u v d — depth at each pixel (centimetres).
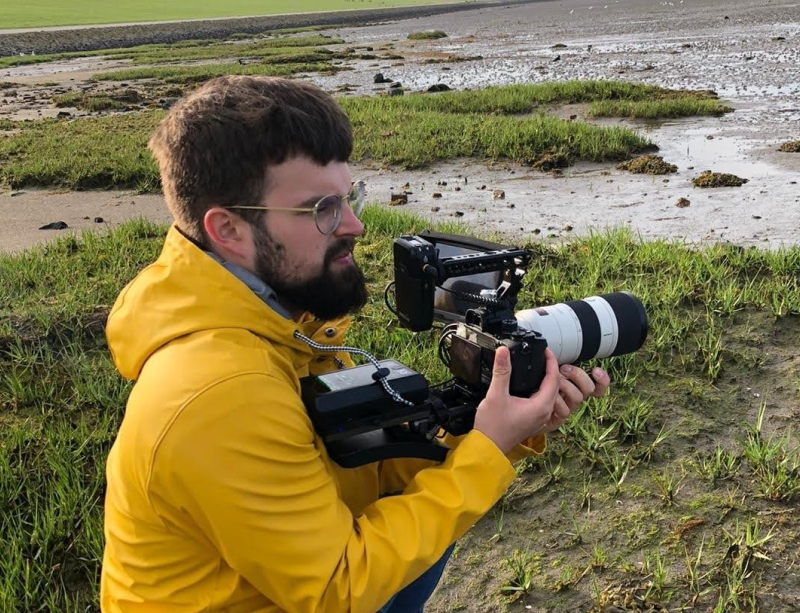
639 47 2711
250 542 197
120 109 1803
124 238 760
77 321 566
